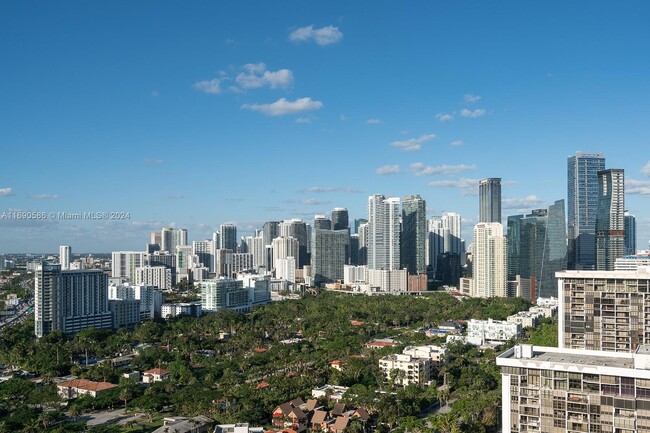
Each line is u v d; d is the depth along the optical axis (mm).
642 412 199625
